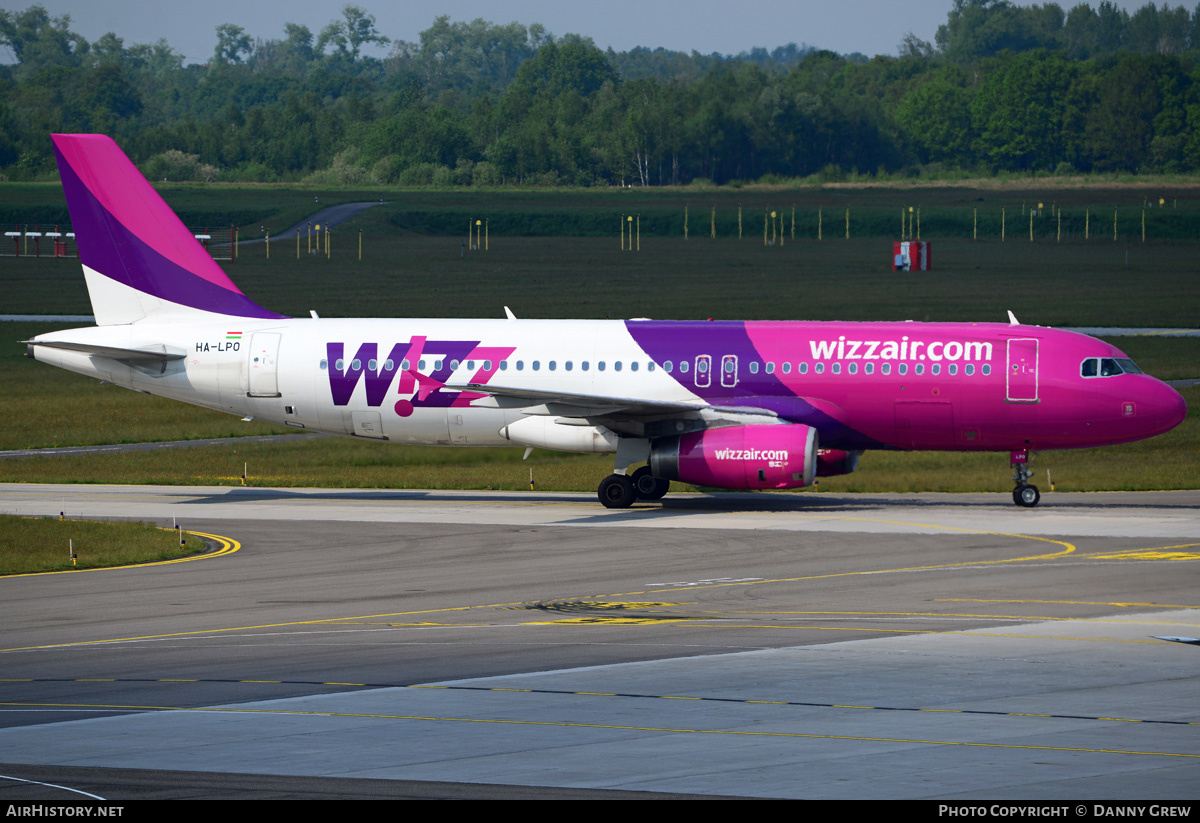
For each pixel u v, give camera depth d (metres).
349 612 110.94
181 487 197.75
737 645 97.25
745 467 164.75
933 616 107.25
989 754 70.25
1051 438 168.50
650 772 67.50
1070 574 125.19
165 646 98.44
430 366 178.12
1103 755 69.94
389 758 70.25
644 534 151.38
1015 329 170.75
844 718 77.50
